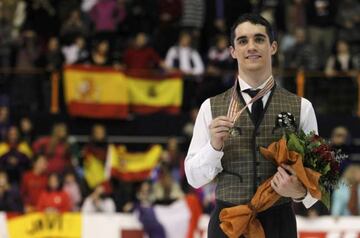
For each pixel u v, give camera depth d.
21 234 26.97
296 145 10.44
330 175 10.57
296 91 35.31
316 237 26.41
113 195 30.06
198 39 37.22
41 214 27.14
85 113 35.16
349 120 35.03
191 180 11.09
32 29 37.56
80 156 33.28
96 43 36.00
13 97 35.56
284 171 10.42
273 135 10.80
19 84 35.56
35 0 37.66
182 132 35.31
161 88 35.66
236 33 10.91
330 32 36.62
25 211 28.64
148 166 33.06
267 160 10.77
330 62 35.94
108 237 27.03
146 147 35.31
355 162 34.06
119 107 35.28
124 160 32.84
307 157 10.49
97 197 28.77
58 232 27.03
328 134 35.00
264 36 10.80
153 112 35.56
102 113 35.19
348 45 36.72
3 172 28.97
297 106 10.95
